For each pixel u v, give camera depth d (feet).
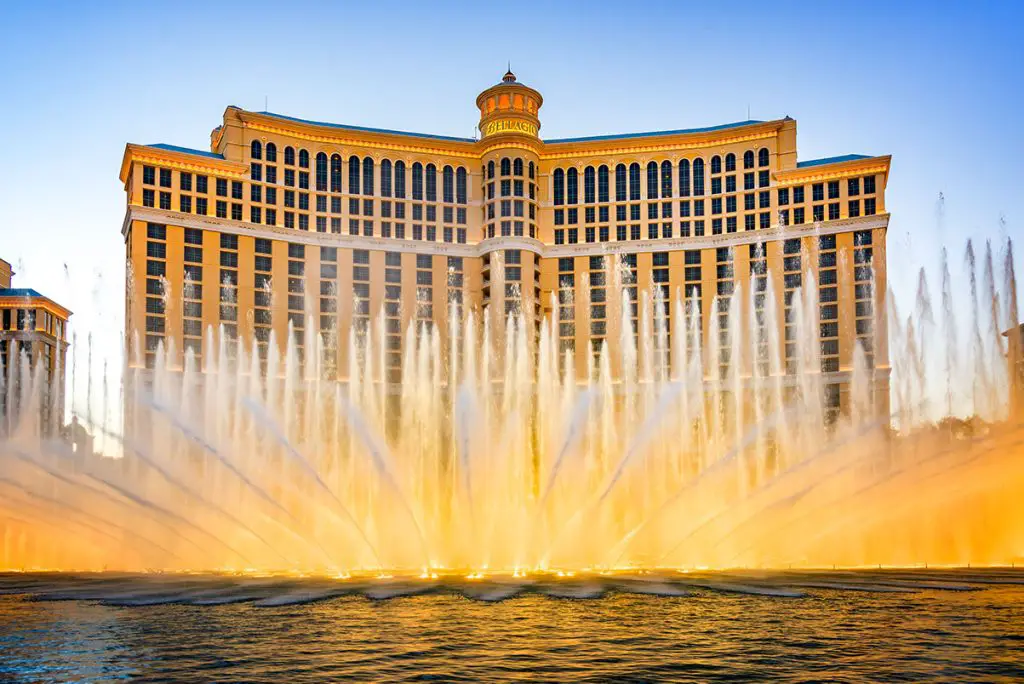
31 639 99.81
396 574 167.43
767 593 134.92
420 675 82.28
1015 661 87.45
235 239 433.48
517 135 471.62
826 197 449.06
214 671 84.23
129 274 411.54
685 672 83.25
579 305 473.67
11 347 522.06
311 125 454.40
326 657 89.97
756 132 462.60
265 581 154.10
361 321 452.35
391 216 468.34
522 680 80.38
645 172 477.77
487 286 472.85
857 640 97.81
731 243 458.50
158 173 423.23
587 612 117.08
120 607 122.72
